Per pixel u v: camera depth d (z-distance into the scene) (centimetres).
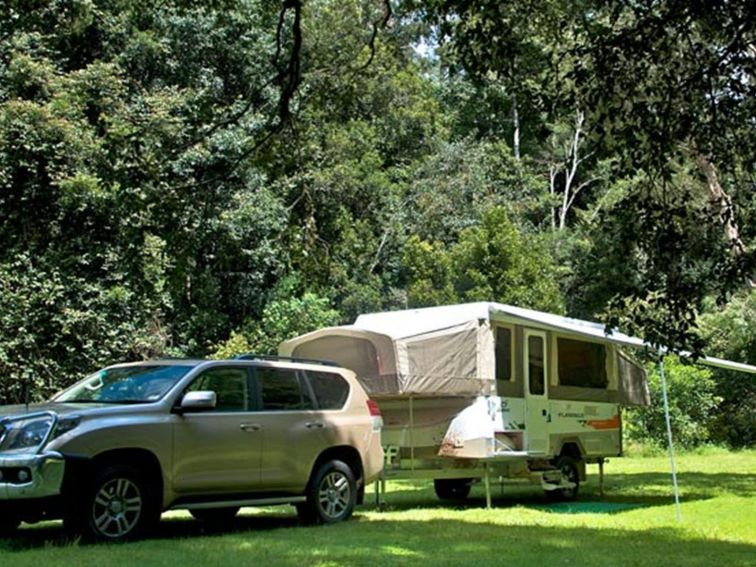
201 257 2359
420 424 1188
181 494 812
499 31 891
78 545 732
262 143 1200
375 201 3011
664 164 824
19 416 751
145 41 2456
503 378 1207
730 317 2659
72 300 1891
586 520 1023
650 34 802
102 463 761
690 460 2108
